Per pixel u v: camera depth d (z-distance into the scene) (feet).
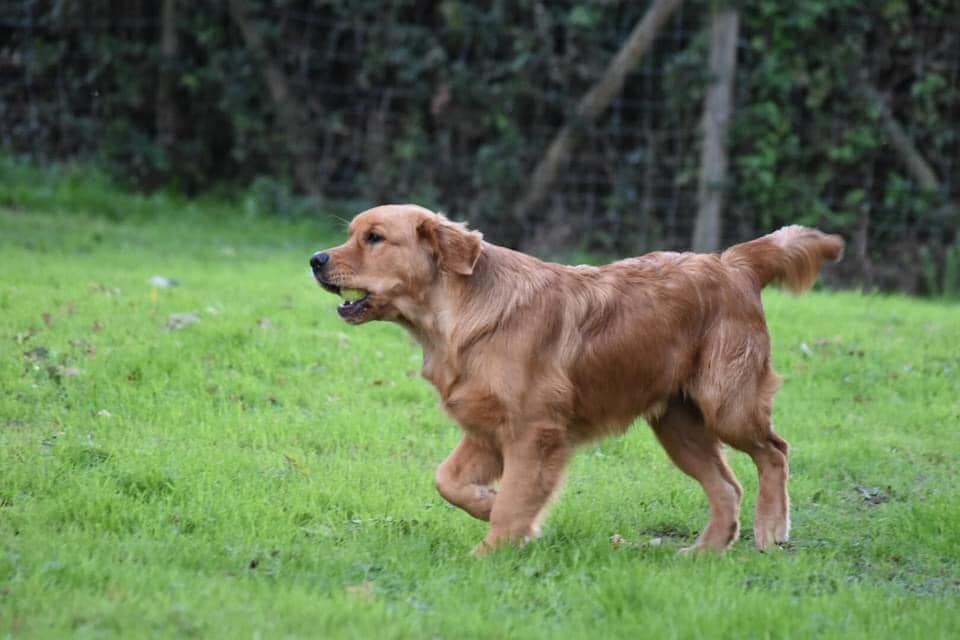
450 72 66.80
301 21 68.90
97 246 58.23
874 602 24.17
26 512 27.27
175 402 36.65
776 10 62.44
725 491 29.48
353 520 28.91
